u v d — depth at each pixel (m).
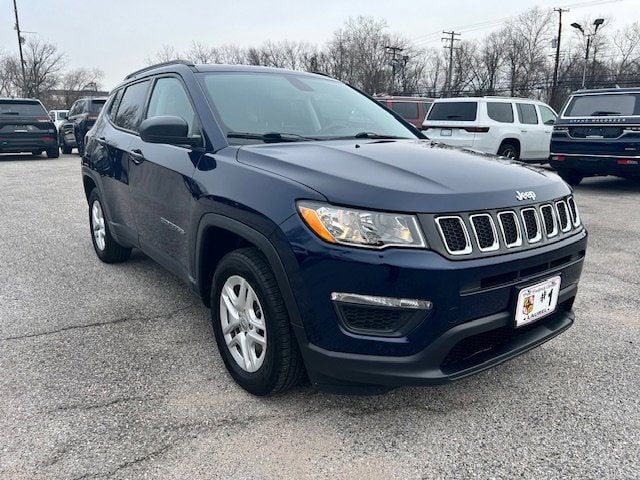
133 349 3.38
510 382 3.03
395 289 2.26
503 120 12.12
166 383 2.97
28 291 4.42
